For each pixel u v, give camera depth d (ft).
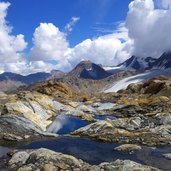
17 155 125.18
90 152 146.10
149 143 159.63
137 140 166.20
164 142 160.66
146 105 282.97
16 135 179.11
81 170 113.09
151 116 236.63
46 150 128.16
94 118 256.32
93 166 115.96
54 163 117.50
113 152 145.18
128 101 362.53
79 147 156.56
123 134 180.34
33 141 170.60
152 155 137.59
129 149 148.05
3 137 173.17
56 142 168.45
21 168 113.39
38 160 119.75
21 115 200.95
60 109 272.31
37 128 196.03
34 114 213.05
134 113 265.13
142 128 197.26
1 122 188.14
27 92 250.37
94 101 430.20
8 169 115.85
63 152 146.61
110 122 205.26
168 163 124.77
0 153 141.90
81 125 220.84
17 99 236.22
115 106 335.26
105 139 170.19
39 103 244.83
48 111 242.58
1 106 218.79
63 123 224.53
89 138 178.91
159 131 182.39
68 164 117.70
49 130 203.10
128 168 110.11
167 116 211.41
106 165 115.96
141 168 109.50
